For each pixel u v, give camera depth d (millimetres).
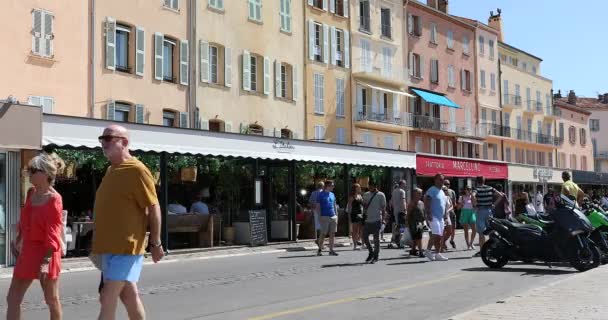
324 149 24906
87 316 8703
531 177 47500
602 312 7777
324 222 18344
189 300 10078
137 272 5430
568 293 9414
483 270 14023
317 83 36656
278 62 33344
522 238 13797
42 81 21969
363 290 11086
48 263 6477
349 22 40219
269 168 24000
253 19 31562
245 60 30938
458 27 53500
